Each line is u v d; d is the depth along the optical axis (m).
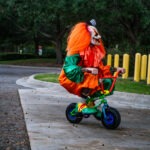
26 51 57.44
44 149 6.75
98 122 9.22
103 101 8.53
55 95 13.96
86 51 8.59
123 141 7.54
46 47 56.09
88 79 8.45
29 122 8.98
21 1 31.36
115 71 8.77
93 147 7.01
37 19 30.80
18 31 39.81
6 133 7.91
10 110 10.59
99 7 25.53
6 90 15.02
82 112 8.70
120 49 23.50
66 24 32.72
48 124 8.82
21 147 6.89
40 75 20.39
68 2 27.42
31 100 12.52
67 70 8.42
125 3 25.73
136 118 10.02
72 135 7.86
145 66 16.53
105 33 34.72
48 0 29.14
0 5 33.53
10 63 35.47
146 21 25.72
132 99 12.50
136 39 29.09
